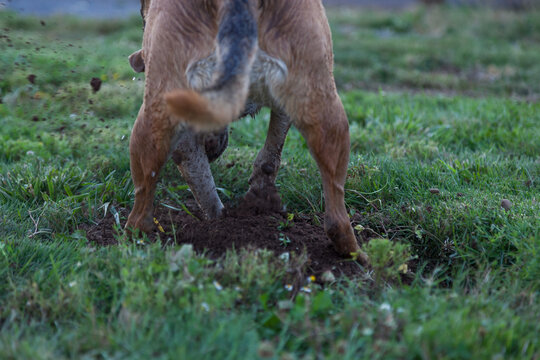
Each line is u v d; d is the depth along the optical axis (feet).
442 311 12.50
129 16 63.98
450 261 16.90
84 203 19.61
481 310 12.90
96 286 14.05
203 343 11.27
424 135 27.63
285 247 16.35
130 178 20.79
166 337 11.50
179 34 13.91
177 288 12.76
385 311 12.32
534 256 15.26
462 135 27.63
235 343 11.12
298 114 14.21
